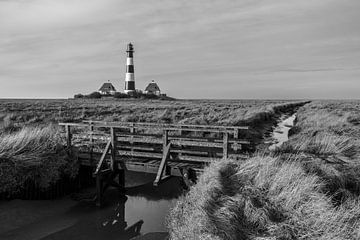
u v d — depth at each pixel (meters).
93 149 11.98
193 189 8.01
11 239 7.44
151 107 43.31
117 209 9.80
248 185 7.07
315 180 7.24
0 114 22.56
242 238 5.39
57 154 10.68
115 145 11.09
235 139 11.29
